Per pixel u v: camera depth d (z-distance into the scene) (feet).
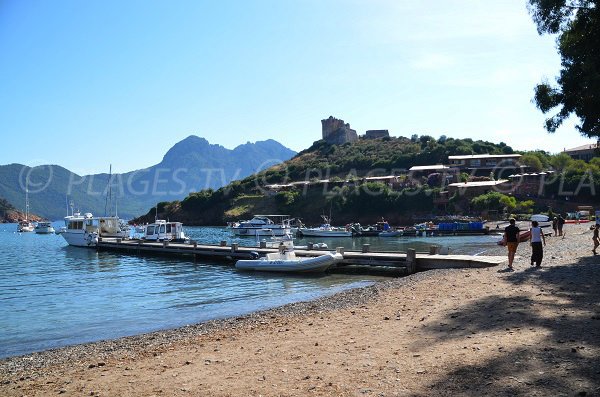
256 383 28.68
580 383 23.91
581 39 73.61
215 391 27.84
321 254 125.39
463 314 43.50
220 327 53.98
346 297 68.90
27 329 62.64
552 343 31.14
